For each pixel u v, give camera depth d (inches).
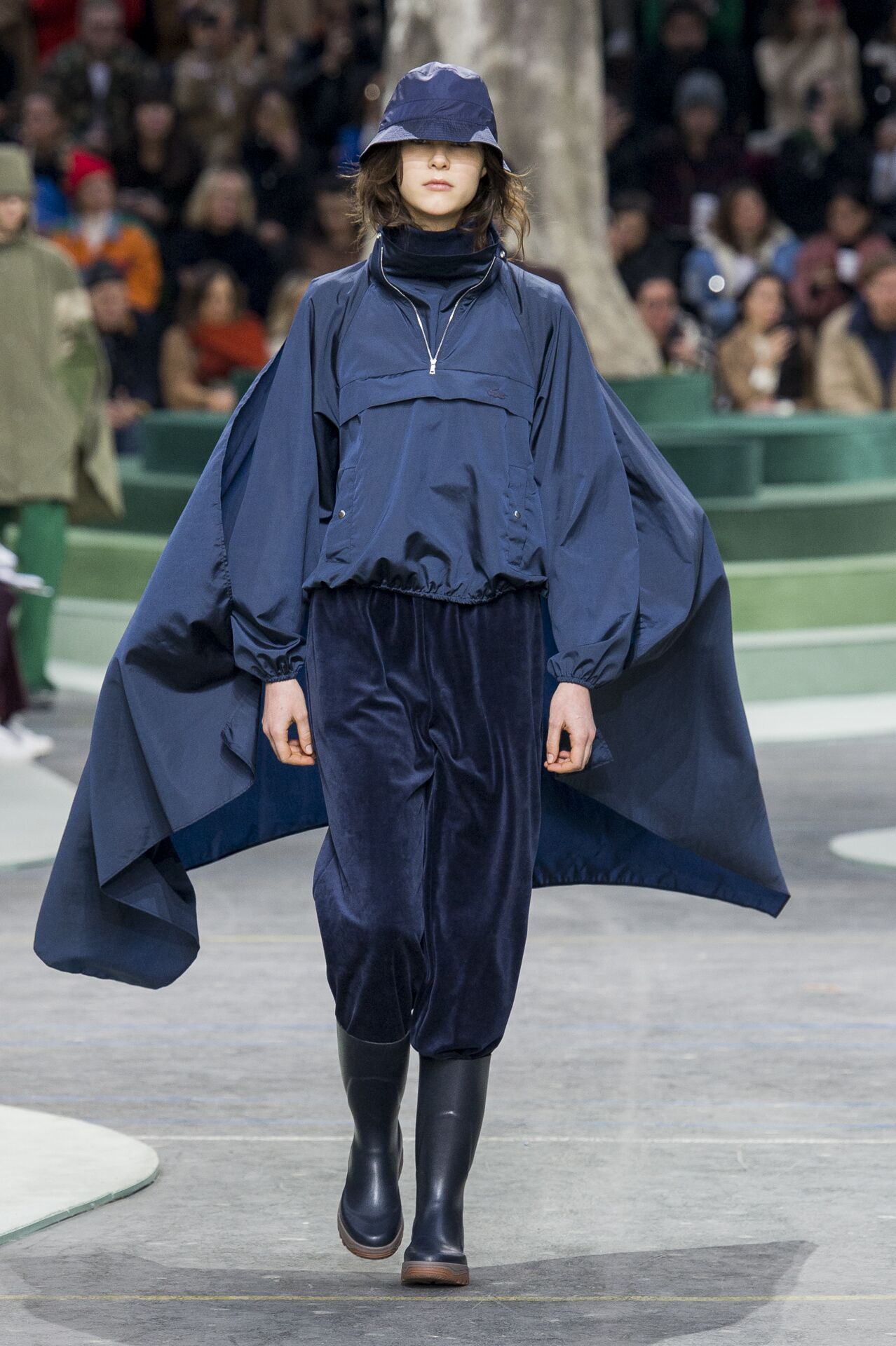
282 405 336.2
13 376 888.9
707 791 354.9
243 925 589.3
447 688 325.4
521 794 326.0
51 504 903.1
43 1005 504.1
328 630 328.2
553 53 1096.2
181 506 1055.6
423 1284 334.3
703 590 348.8
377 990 322.0
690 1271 341.4
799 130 1435.8
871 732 901.2
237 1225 362.9
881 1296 331.0
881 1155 398.6
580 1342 311.4
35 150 1320.1
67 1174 382.3
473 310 334.0
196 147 1373.0
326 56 1472.7
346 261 1213.7
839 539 1016.2
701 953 556.7
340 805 321.7
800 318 1304.1
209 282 1210.6
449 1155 332.5
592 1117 420.8
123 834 343.9
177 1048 469.4
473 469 326.3
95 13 1363.2
